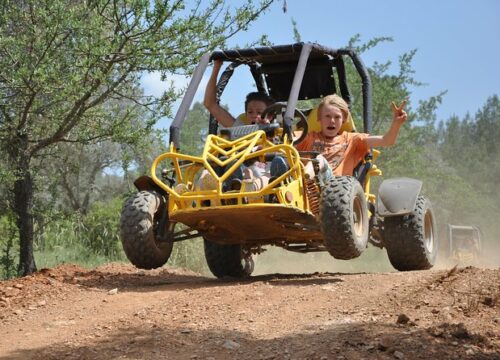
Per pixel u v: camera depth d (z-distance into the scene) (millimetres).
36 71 9359
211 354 5043
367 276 8094
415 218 9242
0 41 9578
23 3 11211
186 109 8555
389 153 23328
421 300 6383
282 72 10258
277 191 7523
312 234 8516
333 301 6633
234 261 9867
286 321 5969
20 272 10727
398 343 4953
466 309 5949
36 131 10906
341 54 9719
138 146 10977
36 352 5301
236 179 7723
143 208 8156
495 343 5023
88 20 10555
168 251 8570
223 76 9977
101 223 17641
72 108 10617
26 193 10828
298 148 9070
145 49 10414
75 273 9234
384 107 22297
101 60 10438
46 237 16484
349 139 8977
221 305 6680
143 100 11375
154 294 7484
